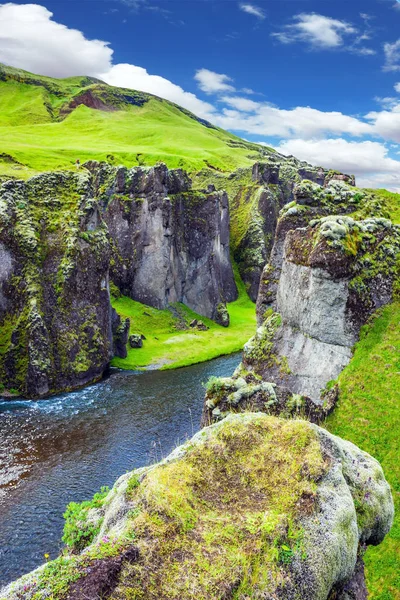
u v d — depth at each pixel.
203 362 94.19
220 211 149.38
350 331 46.25
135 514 12.74
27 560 35.56
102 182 131.62
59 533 38.66
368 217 54.78
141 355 95.44
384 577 26.11
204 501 13.48
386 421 36.75
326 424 38.12
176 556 11.56
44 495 44.03
